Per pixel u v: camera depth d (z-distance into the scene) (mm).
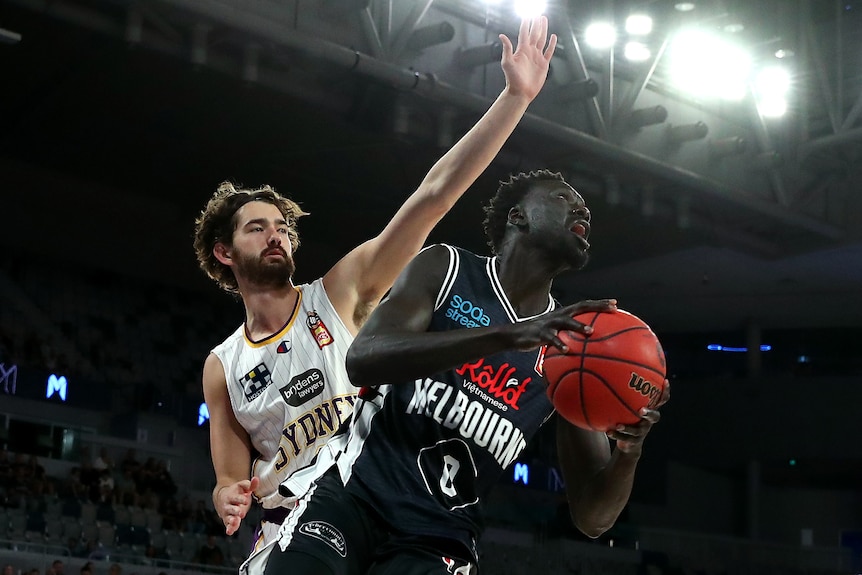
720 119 19906
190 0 13508
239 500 3512
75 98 18406
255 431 3994
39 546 15398
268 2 14461
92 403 21703
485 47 16000
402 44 15297
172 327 25094
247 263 4020
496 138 3418
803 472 28266
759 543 25719
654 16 17469
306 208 22641
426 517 3146
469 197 20359
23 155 21125
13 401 20406
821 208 21219
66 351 22609
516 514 23672
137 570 16188
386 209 22297
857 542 28781
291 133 18938
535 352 3273
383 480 3180
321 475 3291
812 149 19688
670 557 24625
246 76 14797
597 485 3338
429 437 3199
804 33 17844
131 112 18750
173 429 22766
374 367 2959
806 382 26250
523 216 3350
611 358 2951
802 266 22953
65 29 15688
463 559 3188
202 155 20547
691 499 27766
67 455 20578
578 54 16734
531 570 21781
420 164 19250
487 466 3244
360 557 3135
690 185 18578
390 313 3092
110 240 23328
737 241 21156
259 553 3639
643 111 17500
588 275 24516
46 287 23406
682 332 28469
